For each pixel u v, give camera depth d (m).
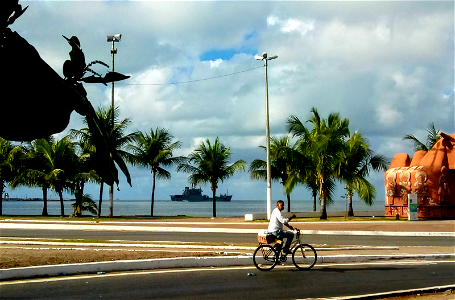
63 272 11.15
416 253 15.24
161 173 38.88
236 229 24.31
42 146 35.62
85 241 18.20
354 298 8.87
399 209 31.91
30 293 9.03
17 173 37.72
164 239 20.05
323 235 22.36
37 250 14.09
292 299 8.75
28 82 1.90
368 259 13.98
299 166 32.16
